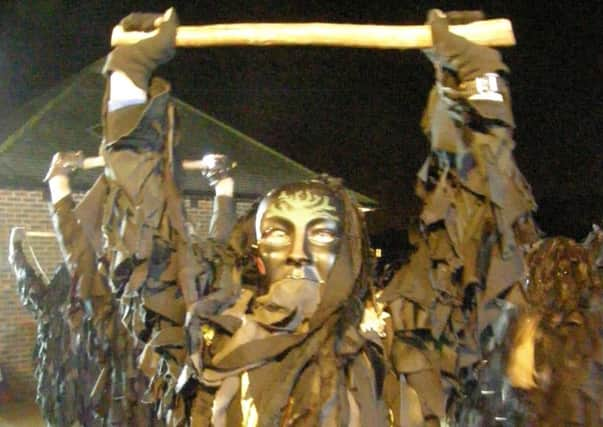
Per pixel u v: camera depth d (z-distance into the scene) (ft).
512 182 8.70
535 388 12.53
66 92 50.90
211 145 53.26
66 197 12.69
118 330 12.98
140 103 8.71
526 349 12.50
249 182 51.31
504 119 8.61
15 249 22.59
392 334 9.23
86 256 12.53
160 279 9.02
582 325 12.94
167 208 8.91
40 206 44.62
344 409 8.68
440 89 8.78
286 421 8.63
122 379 13.69
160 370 9.36
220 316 9.09
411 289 8.99
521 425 12.51
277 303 8.98
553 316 12.92
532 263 13.23
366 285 9.45
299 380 8.78
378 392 9.07
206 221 47.55
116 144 8.61
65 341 19.67
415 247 9.28
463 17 9.13
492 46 8.90
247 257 9.87
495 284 8.64
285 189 9.70
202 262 9.50
